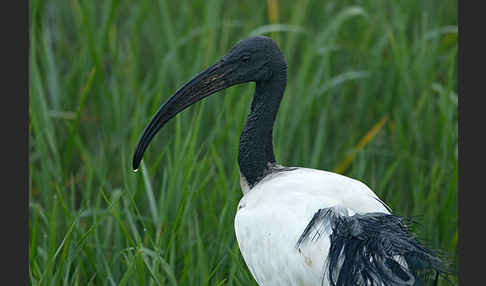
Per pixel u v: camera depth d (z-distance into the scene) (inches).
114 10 527.8
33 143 465.1
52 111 493.7
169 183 380.5
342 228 296.5
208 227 388.8
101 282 371.6
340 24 541.6
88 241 385.1
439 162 466.0
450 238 423.8
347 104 538.9
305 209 306.7
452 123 496.4
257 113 353.1
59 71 546.9
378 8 567.5
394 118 495.2
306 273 299.4
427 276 301.9
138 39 560.7
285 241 305.9
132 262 343.9
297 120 470.3
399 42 538.0
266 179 342.3
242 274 360.8
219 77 351.6
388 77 521.3
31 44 458.0
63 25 599.8
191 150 375.9
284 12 610.2
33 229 357.7
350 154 457.1
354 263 288.7
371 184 442.9
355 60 556.4
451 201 422.0
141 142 359.6
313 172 329.4
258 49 347.9
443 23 593.9
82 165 487.2
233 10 613.9
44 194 423.5
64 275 362.0
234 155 423.8
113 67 523.5
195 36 558.9
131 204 392.2
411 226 323.6
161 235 371.2
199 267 357.4
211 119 480.1
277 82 351.9
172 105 354.9
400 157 453.1
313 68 538.9
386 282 285.7
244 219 325.1
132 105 501.7
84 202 412.8
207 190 427.2
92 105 516.4
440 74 546.0
